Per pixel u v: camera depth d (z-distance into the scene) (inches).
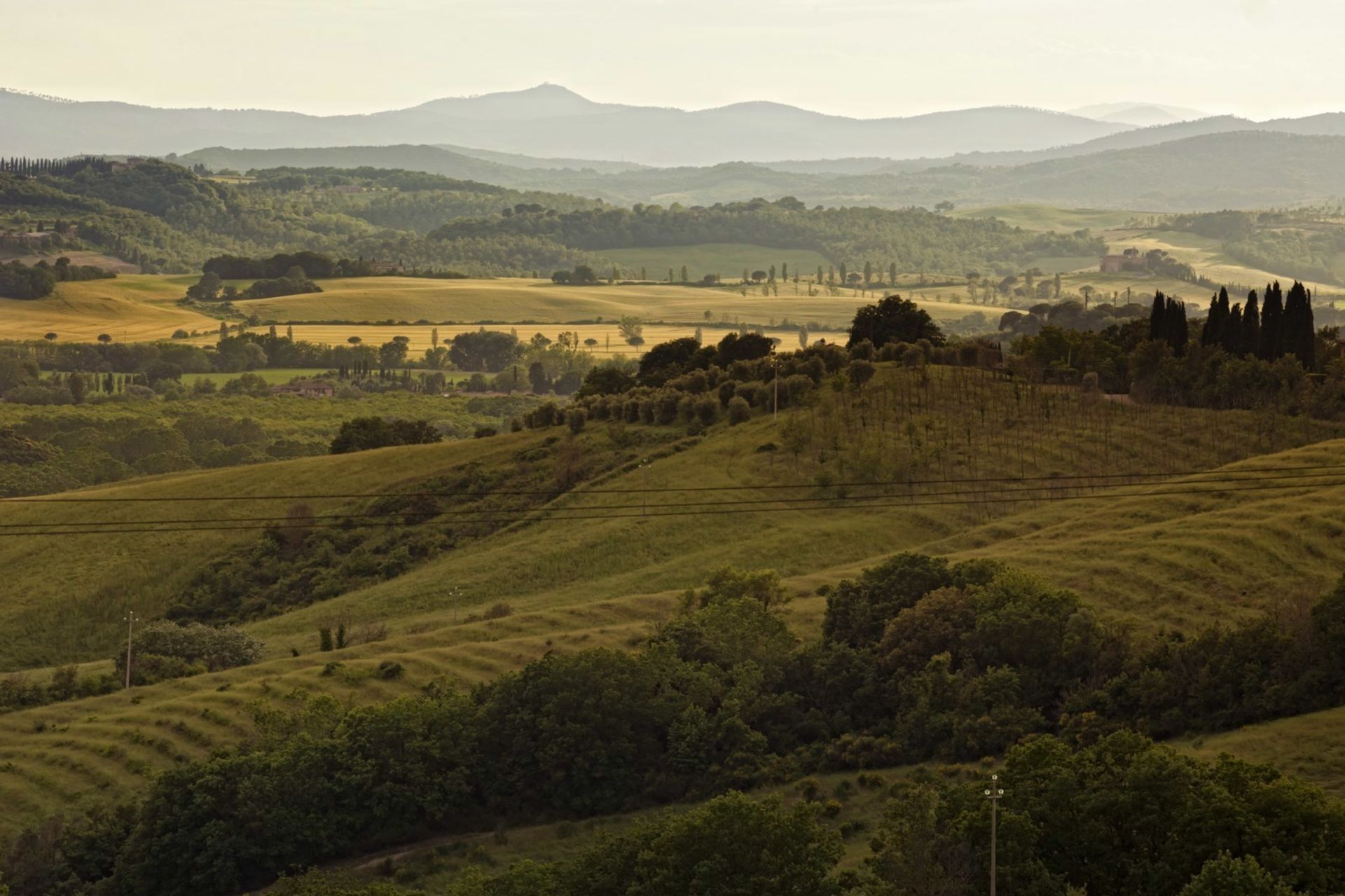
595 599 5782.5
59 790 4195.4
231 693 4763.8
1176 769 2938.0
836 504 6501.0
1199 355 7554.1
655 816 3981.3
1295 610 4153.5
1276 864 2687.0
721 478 6914.4
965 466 6697.8
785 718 4392.2
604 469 7445.9
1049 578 5059.1
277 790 3885.3
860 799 3841.0
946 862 2861.7
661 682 4335.6
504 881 3053.6
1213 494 5762.8
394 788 3949.3
